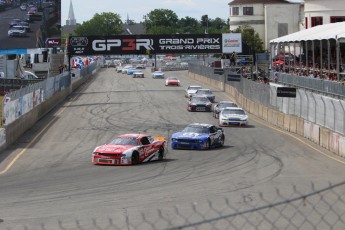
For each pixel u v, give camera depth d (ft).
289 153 154.81
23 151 160.56
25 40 326.03
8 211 82.23
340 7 376.27
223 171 121.80
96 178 113.80
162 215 77.20
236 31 552.00
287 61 331.98
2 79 290.15
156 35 360.07
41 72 447.42
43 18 328.08
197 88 338.95
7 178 117.60
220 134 170.81
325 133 166.40
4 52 325.21
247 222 71.97
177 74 604.90
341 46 273.95
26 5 325.21
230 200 87.56
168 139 184.85
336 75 229.86
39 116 237.86
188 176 115.03
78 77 429.79
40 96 242.78
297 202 84.89
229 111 229.25
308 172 120.37
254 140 184.85
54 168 130.93
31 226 71.87
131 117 247.91
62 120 235.81
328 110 166.61
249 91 286.66
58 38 331.36
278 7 536.83
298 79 241.35
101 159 134.21
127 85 440.86
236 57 371.56
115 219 75.25
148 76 565.53
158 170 124.06
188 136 163.53
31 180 113.70
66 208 83.71
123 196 93.25
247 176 114.52
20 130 191.11
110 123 227.20
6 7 322.96
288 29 537.65
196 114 261.85
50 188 102.73
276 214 76.69
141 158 136.15
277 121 226.58
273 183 105.09
